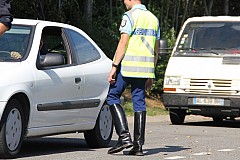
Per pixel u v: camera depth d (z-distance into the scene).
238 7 69.25
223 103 32.66
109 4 54.53
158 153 21.00
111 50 47.59
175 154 20.91
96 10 53.81
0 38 20.14
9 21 16.92
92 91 21.80
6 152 18.34
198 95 32.97
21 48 19.84
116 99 19.81
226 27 35.50
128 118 36.12
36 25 20.73
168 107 33.78
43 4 46.19
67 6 48.56
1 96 17.92
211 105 32.81
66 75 20.44
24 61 19.33
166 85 33.66
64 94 20.31
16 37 20.22
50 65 19.61
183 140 25.58
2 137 18.12
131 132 28.52
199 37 35.28
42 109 19.41
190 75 33.19
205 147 23.22
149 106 44.56
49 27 21.09
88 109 21.55
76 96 20.91
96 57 22.59
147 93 47.12
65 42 21.41
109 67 22.92
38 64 19.58
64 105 20.28
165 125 33.81
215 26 35.66
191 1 61.62
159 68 47.06
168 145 23.58
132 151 20.11
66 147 22.66
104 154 20.44
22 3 44.53
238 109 32.62
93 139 22.42
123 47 19.23
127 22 19.33
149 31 19.59
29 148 22.08
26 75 18.84
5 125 18.16
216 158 20.25
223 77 32.69
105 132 22.84
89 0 49.06
